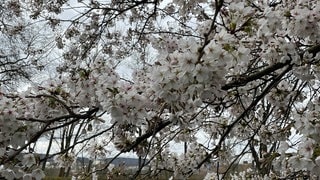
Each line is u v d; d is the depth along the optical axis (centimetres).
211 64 222
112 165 469
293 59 325
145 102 280
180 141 558
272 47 330
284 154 309
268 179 465
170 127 436
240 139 575
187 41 234
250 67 386
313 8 328
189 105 261
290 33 321
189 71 224
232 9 246
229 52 224
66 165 500
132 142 362
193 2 423
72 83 314
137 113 279
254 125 562
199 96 236
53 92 317
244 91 419
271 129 538
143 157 363
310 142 284
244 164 611
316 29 314
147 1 646
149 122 324
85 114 305
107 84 283
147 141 358
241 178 577
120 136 366
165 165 470
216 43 228
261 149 563
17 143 290
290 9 342
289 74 436
